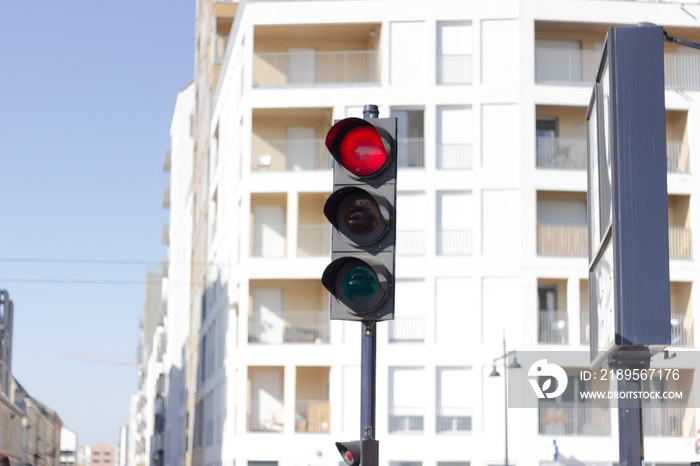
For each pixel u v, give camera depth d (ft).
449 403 114.62
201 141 192.24
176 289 257.34
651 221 31.19
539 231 117.80
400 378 115.34
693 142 118.32
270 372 120.26
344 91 120.98
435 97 119.55
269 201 124.06
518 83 119.03
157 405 316.19
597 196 36.65
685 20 120.78
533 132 118.42
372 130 24.38
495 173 117.60
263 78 125.80
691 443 111.86
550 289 118.21
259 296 122.11
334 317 23.95
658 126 31.48
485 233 117.19
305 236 122.01
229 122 140.05
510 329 115.44
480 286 115.96
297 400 118.42
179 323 253.44
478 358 114.83
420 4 120.98
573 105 119.34
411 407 114.62
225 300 135.23
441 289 116.37
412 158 120.06
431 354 114.93
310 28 123.75
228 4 171.01
